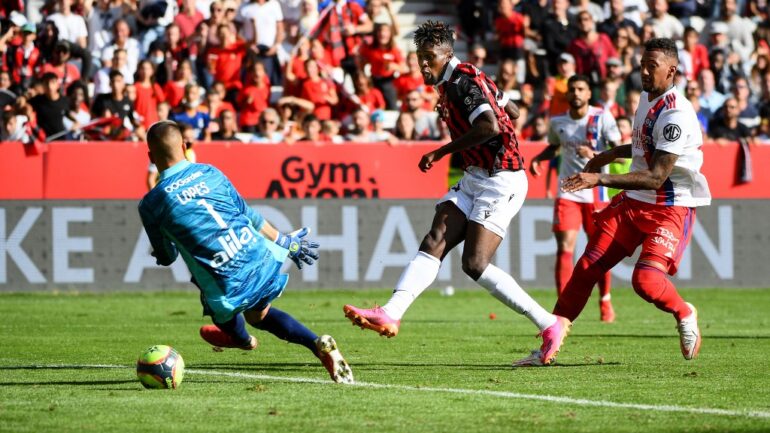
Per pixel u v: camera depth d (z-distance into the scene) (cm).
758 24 7412
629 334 3800
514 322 4297
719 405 2188
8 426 1952
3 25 6825
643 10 7525
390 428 1933
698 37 7525
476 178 2717
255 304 2372
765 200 5859
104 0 6900
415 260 2691
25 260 5419
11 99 6281
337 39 6888
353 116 6206
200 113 6059
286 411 2103
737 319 4459
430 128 6144
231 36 6606
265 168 5538
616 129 4191
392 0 7725
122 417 2036
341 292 5581
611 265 2897
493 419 2020
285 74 6575
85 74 6556
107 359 3028
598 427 1944
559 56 6719
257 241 2362
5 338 3612
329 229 5594
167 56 6544
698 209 5809
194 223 2292
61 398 2259
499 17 7094
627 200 2858
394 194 5631
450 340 3584
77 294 5406
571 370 2755
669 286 2781
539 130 6294
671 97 2719
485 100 2598
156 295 5425
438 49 2650
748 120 6875
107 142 5478
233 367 2844
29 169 5412
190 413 2080
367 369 2784
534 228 5684
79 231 5459
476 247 2698
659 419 2022
